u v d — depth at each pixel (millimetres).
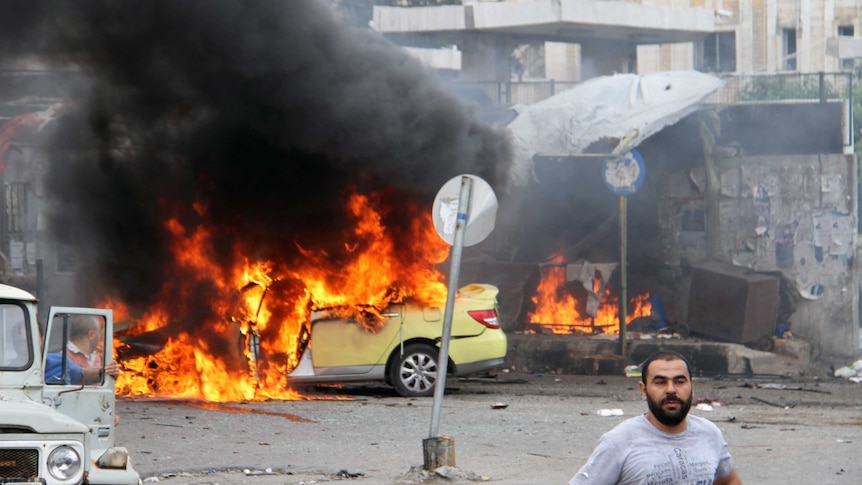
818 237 26500
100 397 9445
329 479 11398
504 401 18500
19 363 9031
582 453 13117
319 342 18688
